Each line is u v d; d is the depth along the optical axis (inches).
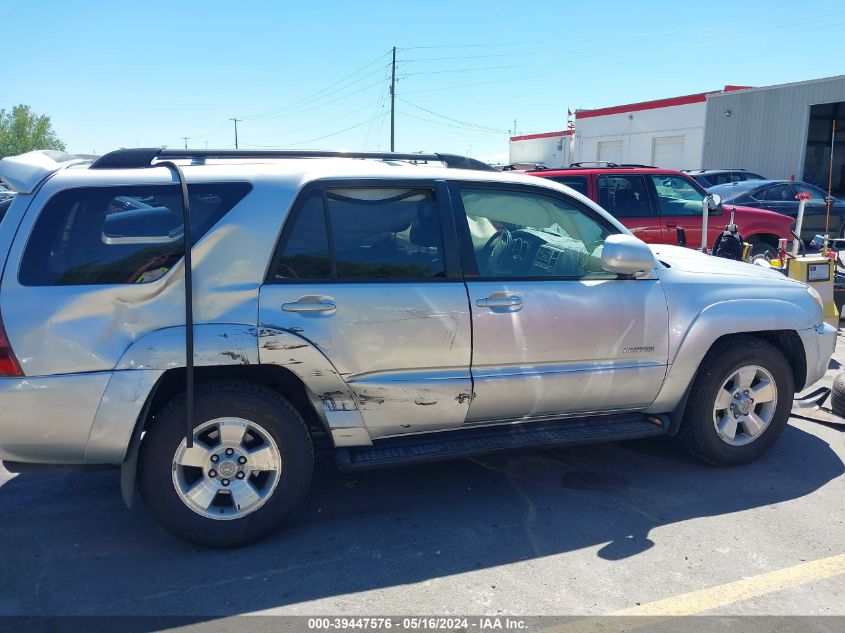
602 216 173.0
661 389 171.6
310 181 145.6
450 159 173.0
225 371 141.6
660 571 134.5
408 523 154.1
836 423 212.4
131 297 133.3
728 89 1229.1
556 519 155.7
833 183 1067.9
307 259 143.6
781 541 145.7
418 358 148.7
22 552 141.8
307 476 145.0
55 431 130.6
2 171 135.6
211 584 130.3
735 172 812.0
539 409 162.4
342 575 133.5
